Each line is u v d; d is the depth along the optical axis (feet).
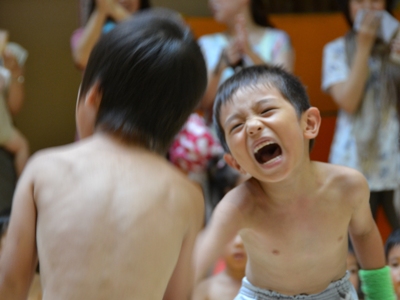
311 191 7.21
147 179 5.96
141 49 6.21
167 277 5.90
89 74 6.40
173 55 6.26
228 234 7.19
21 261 5.93
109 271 5.58
